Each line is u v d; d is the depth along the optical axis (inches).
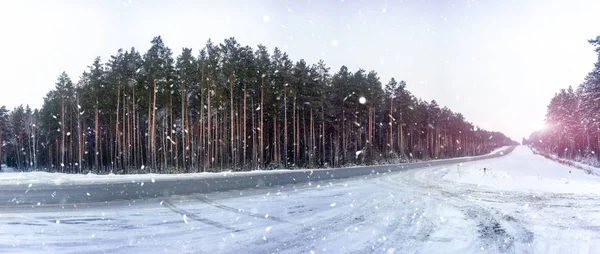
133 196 489.4
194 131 1772.9
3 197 465.7
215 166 1430.9
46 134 2432.3
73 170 1892.2
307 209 415.8
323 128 1881.2
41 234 286.7
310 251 251.6
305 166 1601.9
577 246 262.4
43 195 485.4
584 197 502.6
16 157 2994.6
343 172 1103.6
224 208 414.0
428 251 252.5
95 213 371.6
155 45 1438.2
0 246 253.4
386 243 272.8
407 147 2918.3
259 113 1628.9
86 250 247.8
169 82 1457.9
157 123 1843.0
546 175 1035.3
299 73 1686.8
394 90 2380.7
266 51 1540.4
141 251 247.0
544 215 374.3
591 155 2202.3
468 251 252.2
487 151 5753.0
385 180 816.9
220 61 1418.6
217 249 253.8
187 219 350.9
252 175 920.9
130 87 1577.3
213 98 1438.2
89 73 1781.5
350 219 360.8
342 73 1952.5
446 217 370.3
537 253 247.6
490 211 400.5
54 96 2161.7
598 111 1605.6
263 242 273.1
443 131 3727.9
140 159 1908.2
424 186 680.4
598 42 1364.4
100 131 2091.5
